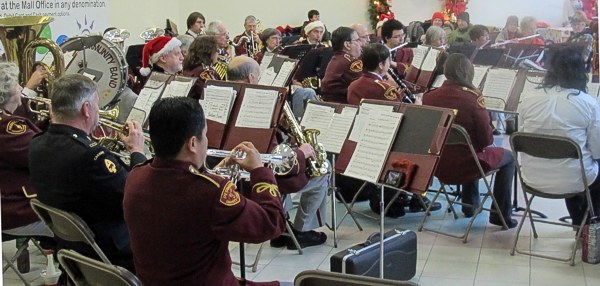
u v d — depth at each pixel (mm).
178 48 5074
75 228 2684
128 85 5277
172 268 2197
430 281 3709
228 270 2291
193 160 2213
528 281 3668
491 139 4297
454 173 4340
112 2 9109
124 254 2855
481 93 4512
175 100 2201
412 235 3732
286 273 3877
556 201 5129
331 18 12070
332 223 4402
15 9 6477
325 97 5613
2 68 3303
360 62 5461
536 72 4805
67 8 7254
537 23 10906
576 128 3850
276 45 7840
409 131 2846
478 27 8688
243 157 2396
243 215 2160
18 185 3207
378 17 11953
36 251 4273
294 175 3316
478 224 4648
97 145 2789
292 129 3461
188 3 11531
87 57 4488
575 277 3701
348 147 3041
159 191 2166
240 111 3449
